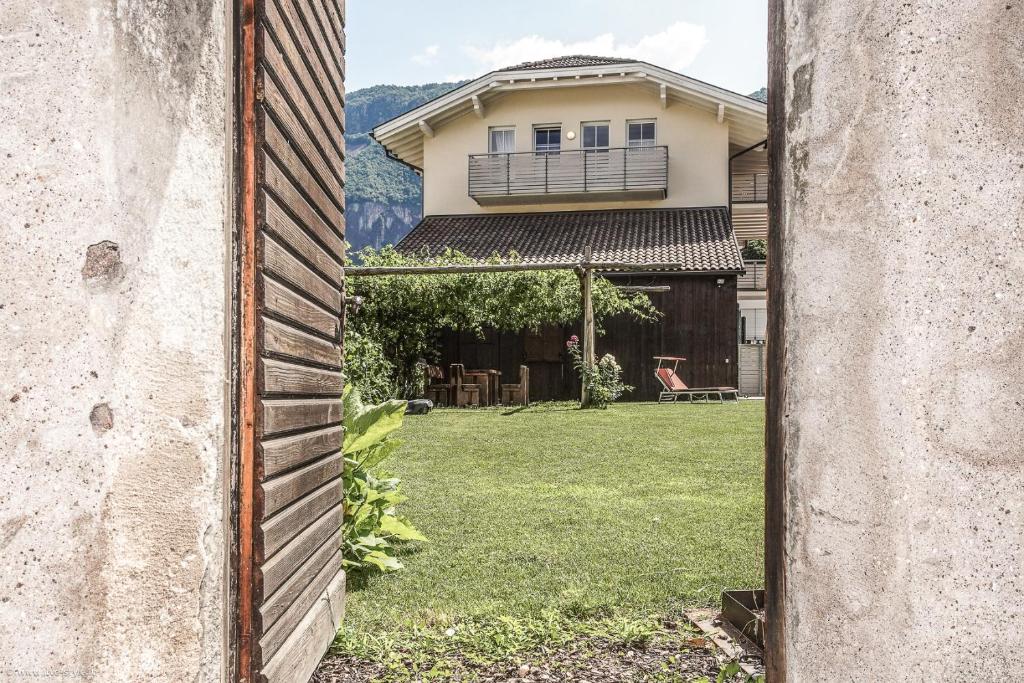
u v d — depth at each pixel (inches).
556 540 166.7
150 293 62.6
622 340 646.5
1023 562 58.6
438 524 183.2
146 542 62.2
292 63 85.4
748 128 753.0
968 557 58.5
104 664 61.1
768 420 65.8
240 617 70.2
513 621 114.7
